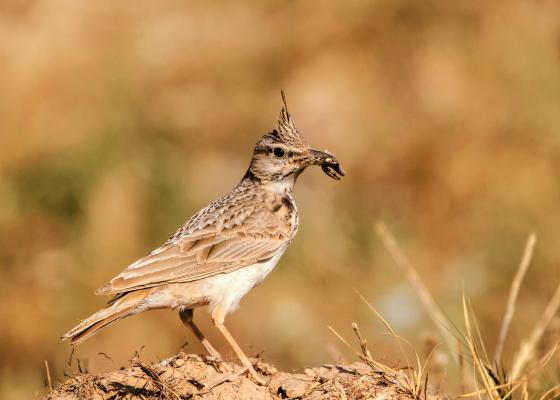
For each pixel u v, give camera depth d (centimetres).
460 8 1831
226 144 1772
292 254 1542
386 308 1441
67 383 795
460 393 898
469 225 1620
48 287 1475
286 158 976
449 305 1453
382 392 775
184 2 1953
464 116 1712
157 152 1658
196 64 1836
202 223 938
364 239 1583
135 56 1802
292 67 1859
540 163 1648
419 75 1781
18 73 1714
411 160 1703
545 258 1529
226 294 913
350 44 1856
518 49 1728
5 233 1531
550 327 955
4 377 1360
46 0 1836
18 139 1620
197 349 1432
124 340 1413
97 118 1659
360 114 1767
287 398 785
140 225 1544
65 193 1576
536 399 868
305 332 1448
